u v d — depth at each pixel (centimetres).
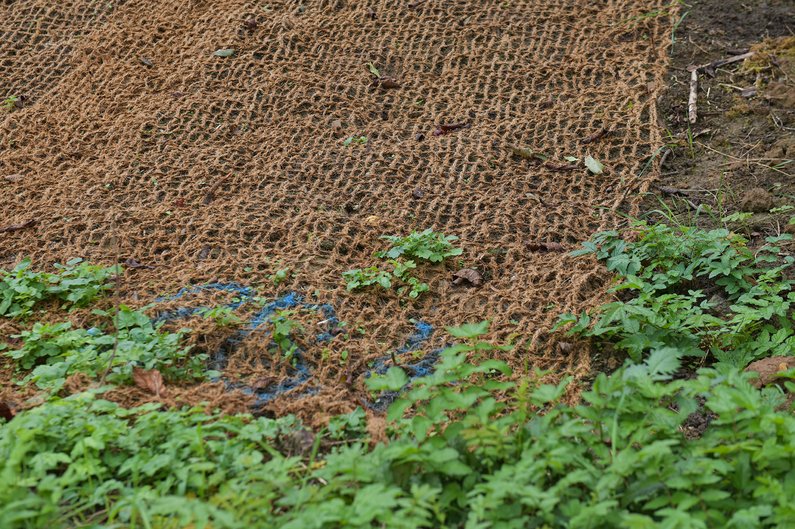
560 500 245
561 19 545
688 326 356
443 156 461
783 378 324
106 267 392
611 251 403
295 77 504
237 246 407
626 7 554
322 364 347
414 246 398
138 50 522
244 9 546
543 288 388
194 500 238
